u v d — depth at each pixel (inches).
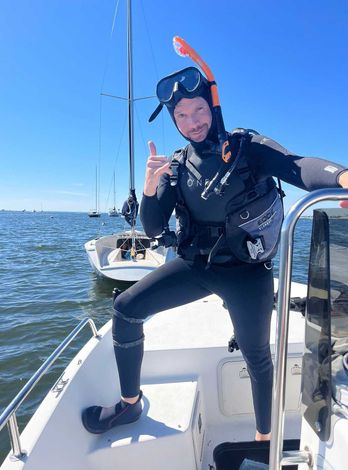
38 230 1774.1
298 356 97.3
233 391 98.6
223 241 71.5
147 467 75.5
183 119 67.7
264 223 68.7
